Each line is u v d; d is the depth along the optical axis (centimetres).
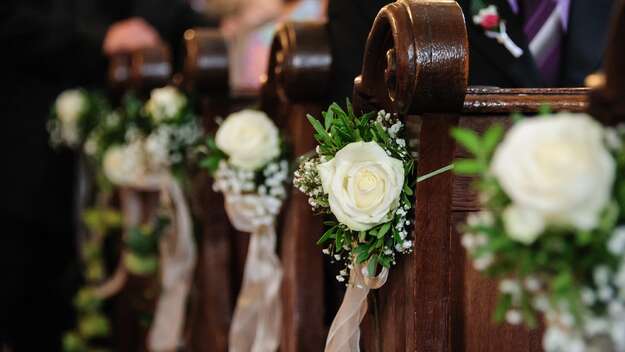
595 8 220
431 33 150
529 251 109
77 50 495
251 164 233
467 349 161
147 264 358
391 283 174
